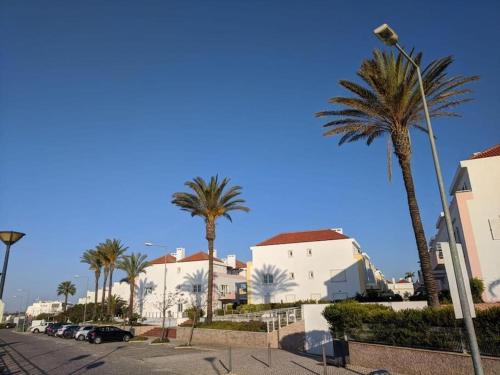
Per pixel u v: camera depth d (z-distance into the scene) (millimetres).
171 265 66688
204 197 36688
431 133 9625
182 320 47562
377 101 20156
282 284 48188
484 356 10852
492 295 23141
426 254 18641
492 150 28469
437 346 12578
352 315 16438
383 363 14352
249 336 28359
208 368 17891
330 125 22016
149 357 23125
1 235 14977
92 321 64750
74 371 18312
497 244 23953
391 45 10297
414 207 19406
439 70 19000
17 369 19359
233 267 72438
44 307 149250
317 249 48062
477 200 25094
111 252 63250
